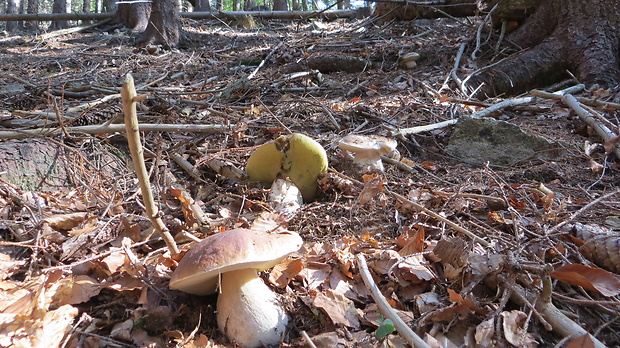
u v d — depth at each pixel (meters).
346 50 1.80
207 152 0.80
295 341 0.37
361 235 0.54
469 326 0.38
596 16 1.31
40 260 0.46
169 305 0.40
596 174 0.73
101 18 2.81
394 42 1.83
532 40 1.47
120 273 0.43
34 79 1.48
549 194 0.58
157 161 0.57
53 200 0.59
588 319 0.39
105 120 0.83
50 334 0.35
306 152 0.63
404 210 0.59
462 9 1.78
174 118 0.92
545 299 0.37
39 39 2.42
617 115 0.95
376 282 0.45
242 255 0.34
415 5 1.88
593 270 0.38
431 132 0.91
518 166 0.79
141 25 2.69
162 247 0.51
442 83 1.29
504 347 0.35
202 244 0.36
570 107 0.98
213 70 1.67
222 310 0.38
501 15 1.55
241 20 3.03
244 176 0.71
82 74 1.59
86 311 0.40
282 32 2.72
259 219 0.55
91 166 0.68
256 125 0.92
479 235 0.52
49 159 0.65
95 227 0.52
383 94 1.25
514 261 0.39
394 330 0.37
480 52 1.54
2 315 0.35
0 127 0.77
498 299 0.40
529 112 1.06
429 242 0.50
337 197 0.65
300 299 0.42
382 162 0.78
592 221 0.54
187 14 3.06
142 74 1.62
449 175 0.75
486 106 1.04
